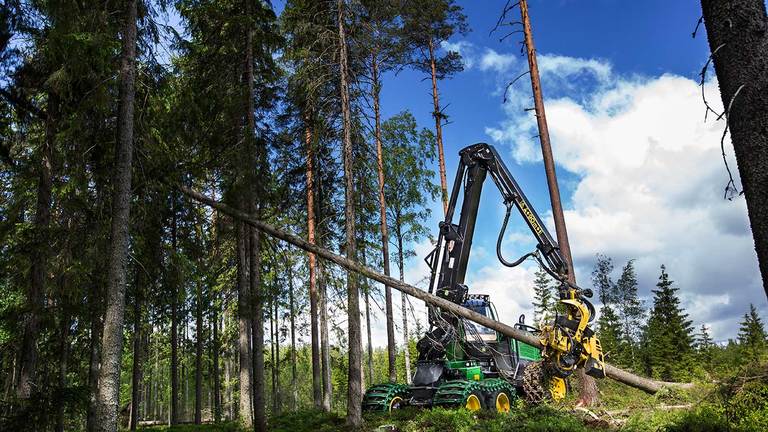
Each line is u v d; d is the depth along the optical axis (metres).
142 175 11.41
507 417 10.70
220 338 27.58
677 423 8.09
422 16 19.52
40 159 11.68
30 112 11.63
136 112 11.54
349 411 12.37
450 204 13.54
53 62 10.12
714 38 4.56
